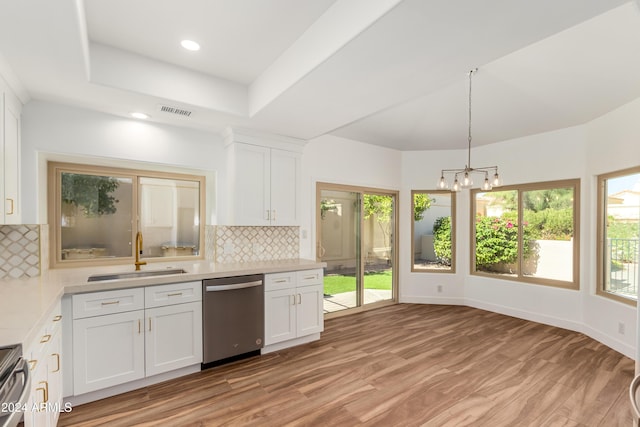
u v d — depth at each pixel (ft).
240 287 9.62
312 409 7.32
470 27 5.17
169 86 8.34
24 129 8.30
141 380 8.21
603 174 11.87
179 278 8.58
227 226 11.32
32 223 8.41
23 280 7.79
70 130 8.87
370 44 5.70
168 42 7.38
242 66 8.51
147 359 8.16
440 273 16.92
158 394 7.88
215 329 9.24
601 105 10.74
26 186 8.33
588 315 12.27
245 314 9.81
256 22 6.61
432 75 6.95
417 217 17.26
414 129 13.98
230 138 10.93
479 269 16.34
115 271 9.27
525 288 14.38
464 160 16.56
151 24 6.68
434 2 4.54
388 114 12.40
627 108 10.51
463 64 6.47
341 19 5.81
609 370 9.33
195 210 11.90
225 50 7.73
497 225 15.67
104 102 8.55
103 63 7.48
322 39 6.35
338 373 9.08
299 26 6.77
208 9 6.19
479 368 9.45
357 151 15.40
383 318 14.43
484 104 11.43
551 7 4.64
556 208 13.66
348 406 7.45
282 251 12.66
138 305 8.03
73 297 7.20
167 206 11.39
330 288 14.67
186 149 10.77
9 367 3.79
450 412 7.24
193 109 8.98
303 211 13.51
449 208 17.11
